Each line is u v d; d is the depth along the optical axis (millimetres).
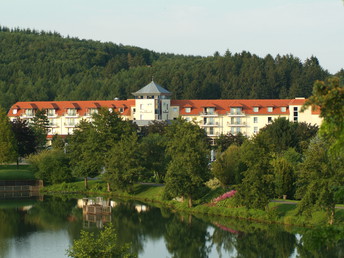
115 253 52875
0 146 139625
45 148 170625
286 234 83062
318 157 81125
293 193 99625
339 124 26750
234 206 98312
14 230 89438
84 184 136250
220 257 73625
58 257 73000
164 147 129250
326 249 74312
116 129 134000
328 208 79875
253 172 91625
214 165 108750
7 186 133625
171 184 103000
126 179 120938
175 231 88375
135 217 99438
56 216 101188
